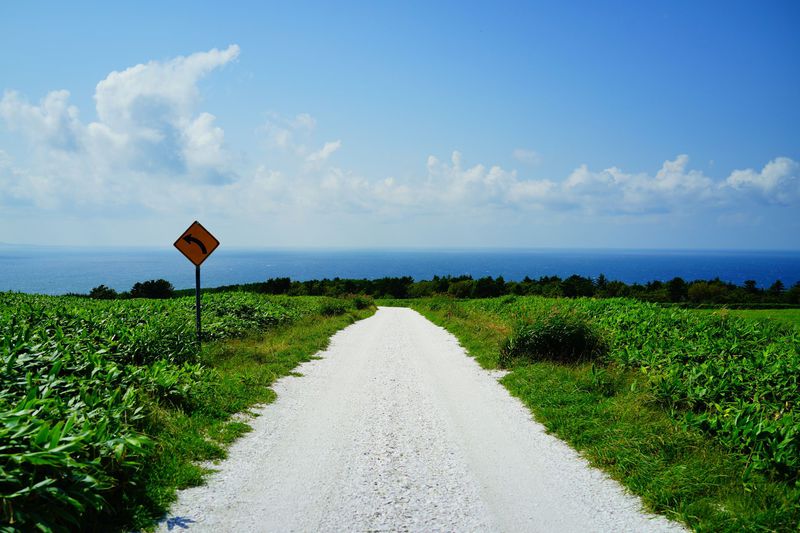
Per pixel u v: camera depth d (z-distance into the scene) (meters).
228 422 7.45
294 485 5.36
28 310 11.43
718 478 5.36
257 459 6.10
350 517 4.65
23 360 6.52
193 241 12.45
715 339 12.25
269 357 12.87
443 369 12.42
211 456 6.06
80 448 4.34
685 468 5.51
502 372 11.97
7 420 4.25
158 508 4.55
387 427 7.57
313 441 6.86
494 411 8.57
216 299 21.55
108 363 7.34
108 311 14.05
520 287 68.00
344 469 5.87
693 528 4.48
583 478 5.72
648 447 6.19
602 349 12.47
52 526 3.66
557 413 8.04
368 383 10.72
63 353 7.33
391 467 5.97
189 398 7.77
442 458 6.31
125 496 4.50
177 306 18.20
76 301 19.30
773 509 4.67
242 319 18.55
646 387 8.56
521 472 5.88
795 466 5.34
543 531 4.46
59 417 5.12
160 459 5.50
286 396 9.39
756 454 5.62
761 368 9.06
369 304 40.44
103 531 4.09
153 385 7.38
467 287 69.44
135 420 6.07
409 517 4.68
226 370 10.88
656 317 15.45
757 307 34.62
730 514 4.65
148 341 10.01
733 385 8.05
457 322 23.53
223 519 4.49
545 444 6.91
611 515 4.80
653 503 4.98
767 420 6.17
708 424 6.54
